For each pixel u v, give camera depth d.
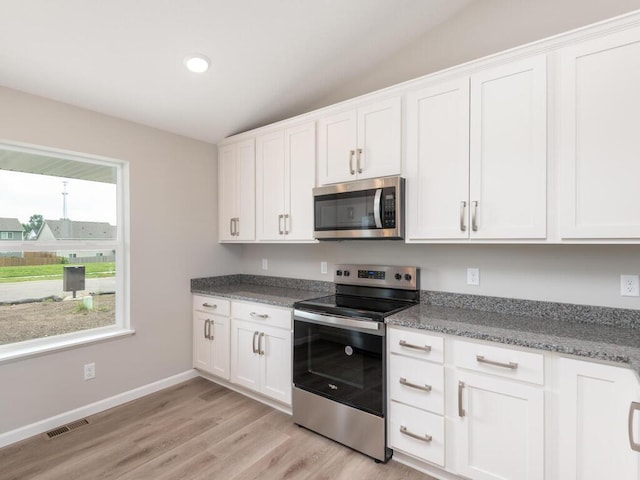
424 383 1.89
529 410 1.59
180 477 1.93
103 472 1.97
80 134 2.54
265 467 2.02
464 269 2.31
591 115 1.61
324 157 2.58
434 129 2.08
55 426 2.42
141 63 2.25
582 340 1.57
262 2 1.97
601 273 1.88
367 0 2.11
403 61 2.60
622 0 1.87
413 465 2.03
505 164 1.84
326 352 2.29
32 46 1.97
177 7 1.90
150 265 2.96
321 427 2.31
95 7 1.82
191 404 2.78
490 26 2.26
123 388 2.79
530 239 1.77
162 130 3.03
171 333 3.11
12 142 2.27
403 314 2.11
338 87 2.91
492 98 1.88
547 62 1.72
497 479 1.68
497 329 1.77
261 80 2.63
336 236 2.43
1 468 1.99
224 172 3.38
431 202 2.09
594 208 1.61
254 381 2.76
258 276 3.52
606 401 1.42
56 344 2.46
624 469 1.38
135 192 2.86
